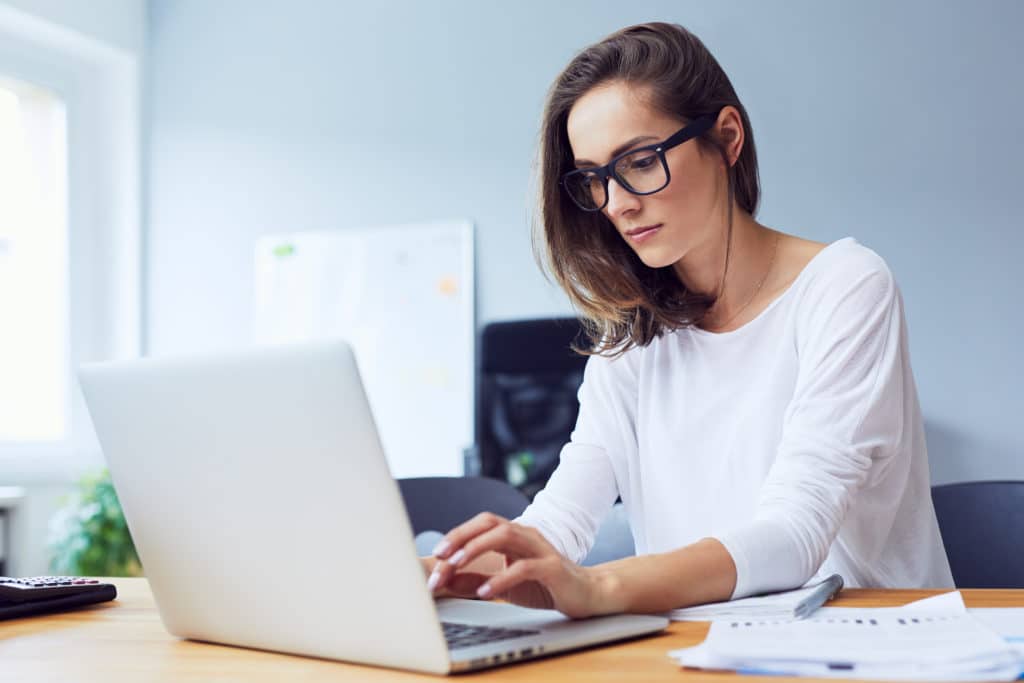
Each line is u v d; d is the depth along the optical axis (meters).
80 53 4.12
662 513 1.48
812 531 1.09
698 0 3.46
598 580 0.96
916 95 3.18
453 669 0.76
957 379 3.09
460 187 3.78
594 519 1.45
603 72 1.33
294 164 4.06
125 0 4.18
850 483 1.16
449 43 3.83
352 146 3.97
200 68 4.23
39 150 4.04
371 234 3.88
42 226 4.04
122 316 4.21
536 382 3.48
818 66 3.29
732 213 1.41
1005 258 3.07
